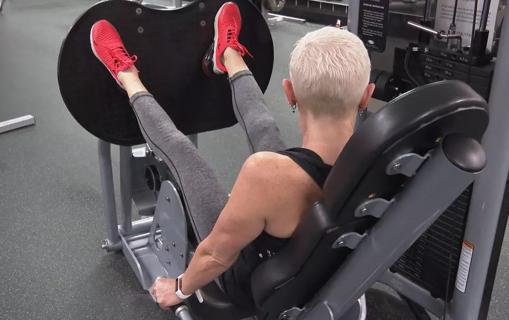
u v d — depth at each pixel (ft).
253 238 3.71
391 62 6.12
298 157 3.45
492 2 4.82
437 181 2.92
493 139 4.76
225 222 3.65
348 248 3.50
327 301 3.81
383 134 2.78
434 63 5.42
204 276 4.16
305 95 3.43
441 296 5.97
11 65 15.67
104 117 5.77
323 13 19.66
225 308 4.73
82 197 9.03
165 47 5.82
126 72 5.43
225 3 5.89
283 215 3.53
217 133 11.53
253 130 5.33
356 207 3.15
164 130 5.12
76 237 7.99
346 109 3.45
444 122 2.73
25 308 6.61
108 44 5.34
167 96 6.08
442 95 2.73
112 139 5.92
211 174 4.91
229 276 4.50
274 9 12.05
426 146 2.87
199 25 5.89
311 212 3.35
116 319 6.45
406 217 3.15
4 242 7.86
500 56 4.50
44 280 7.10
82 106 5.61
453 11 5.22
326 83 3.31
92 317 6.48
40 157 10.42
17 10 22.59
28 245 7.80
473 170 2.77
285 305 3.86
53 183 9.47
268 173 3.42
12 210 8.65
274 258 3.70
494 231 5.17
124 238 7.30
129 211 7.32
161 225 5.76
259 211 3.50
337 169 3.06
